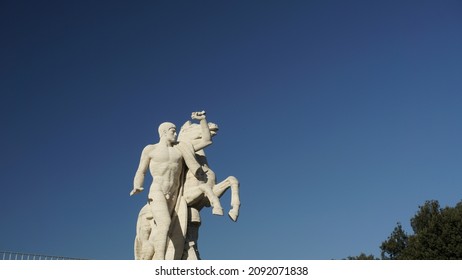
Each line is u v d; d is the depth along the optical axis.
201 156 11.12
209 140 10.87
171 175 10.38
